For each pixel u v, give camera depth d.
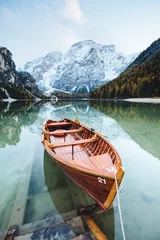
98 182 3.61
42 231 3.16
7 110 32.75
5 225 3.57
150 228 3.41
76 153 6.39
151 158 7.03
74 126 9.70
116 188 3.26
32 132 12.75
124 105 40.66
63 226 3.25
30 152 7.93
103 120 17.84
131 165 6.34
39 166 6.37
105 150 5.38
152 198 4.30
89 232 3.04
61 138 8.51
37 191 4.80
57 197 4.53
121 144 9.10
